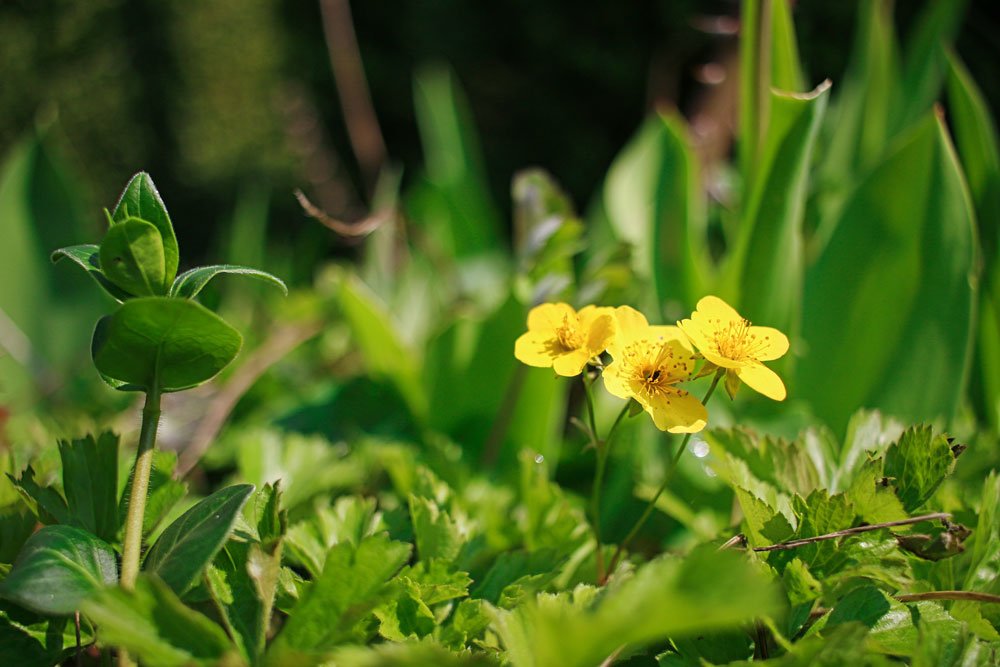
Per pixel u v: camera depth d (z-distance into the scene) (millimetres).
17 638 213
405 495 273
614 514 303
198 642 191
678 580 180
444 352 345
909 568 224
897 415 300
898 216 302
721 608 176
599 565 235
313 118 815
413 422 376
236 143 1131
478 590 234
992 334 311
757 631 213
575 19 1446
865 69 409
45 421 305
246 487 206
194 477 337
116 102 1027
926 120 299
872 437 244
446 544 235
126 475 232
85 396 405
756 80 309
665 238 350
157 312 200
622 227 400
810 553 219
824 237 333
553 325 229
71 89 978
